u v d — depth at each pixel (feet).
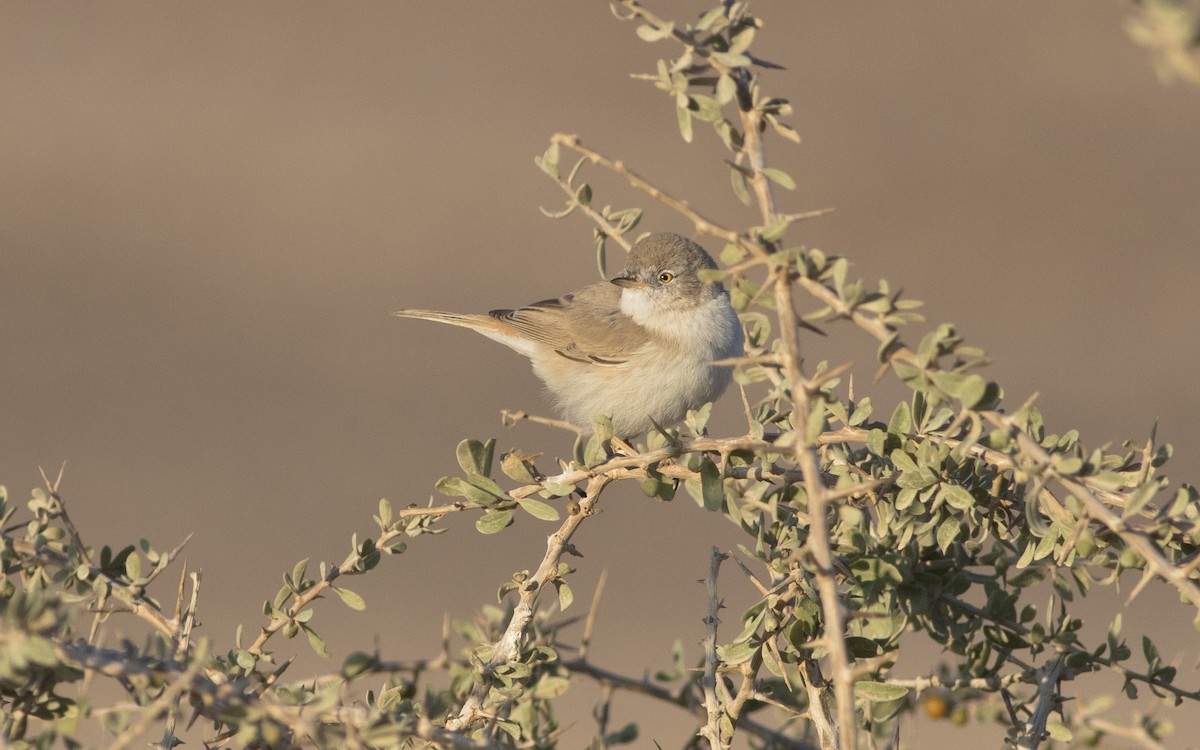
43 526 19.63
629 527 67.77
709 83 18.03
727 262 17.24
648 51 124.47
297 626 20.52
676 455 20.83
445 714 19.56
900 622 20.42
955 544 20.80
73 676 16.57
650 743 43.39
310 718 16.65
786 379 20.42
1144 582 17.11
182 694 16.99
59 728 16.20
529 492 21.42
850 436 20.27
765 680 21.99
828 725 20.47
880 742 21.70
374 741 16.12
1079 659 19.69
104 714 16.40
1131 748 17.13
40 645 14.94
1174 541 19.38
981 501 20.52
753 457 21.07
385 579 61.98
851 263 16.84
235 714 16.39
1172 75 11.92
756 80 18.35
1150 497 17.02
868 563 20.08
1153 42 11.87
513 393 82.43
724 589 61.82
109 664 16.43
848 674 15.81
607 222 23.43
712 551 21.88
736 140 18.10
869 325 16.80
